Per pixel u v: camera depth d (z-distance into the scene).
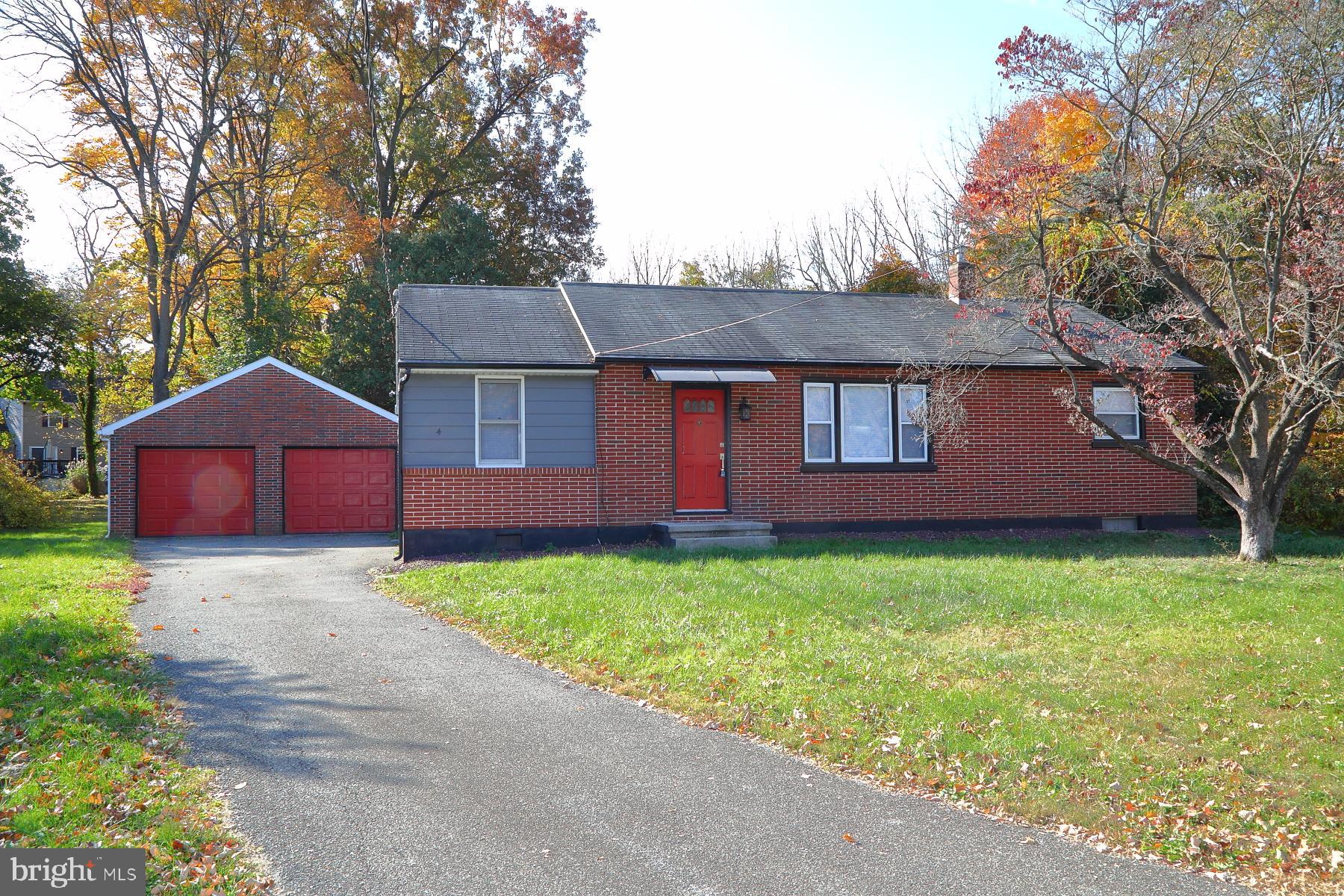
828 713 7.29
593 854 5.08
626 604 10.89
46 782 5.76
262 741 6.80
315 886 4.68
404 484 15.95
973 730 6.94
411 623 10.92
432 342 16.44
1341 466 19.06
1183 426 16.77
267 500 24.19
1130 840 5.35
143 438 23.52
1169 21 13.19
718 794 5.95
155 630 10.40
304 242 36.62
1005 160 17.89
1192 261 14.59
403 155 38.44
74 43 29.91
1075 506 18.80
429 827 5.39
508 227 39.59
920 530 18.05
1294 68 13.66
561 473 16.45
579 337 17.50
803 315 19.77
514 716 7.48
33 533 23.11
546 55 38.97
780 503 17.44
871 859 5.08
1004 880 4.86
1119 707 7.49
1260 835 5.41
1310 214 13.72
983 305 17.53
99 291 35.88
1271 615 10.49
